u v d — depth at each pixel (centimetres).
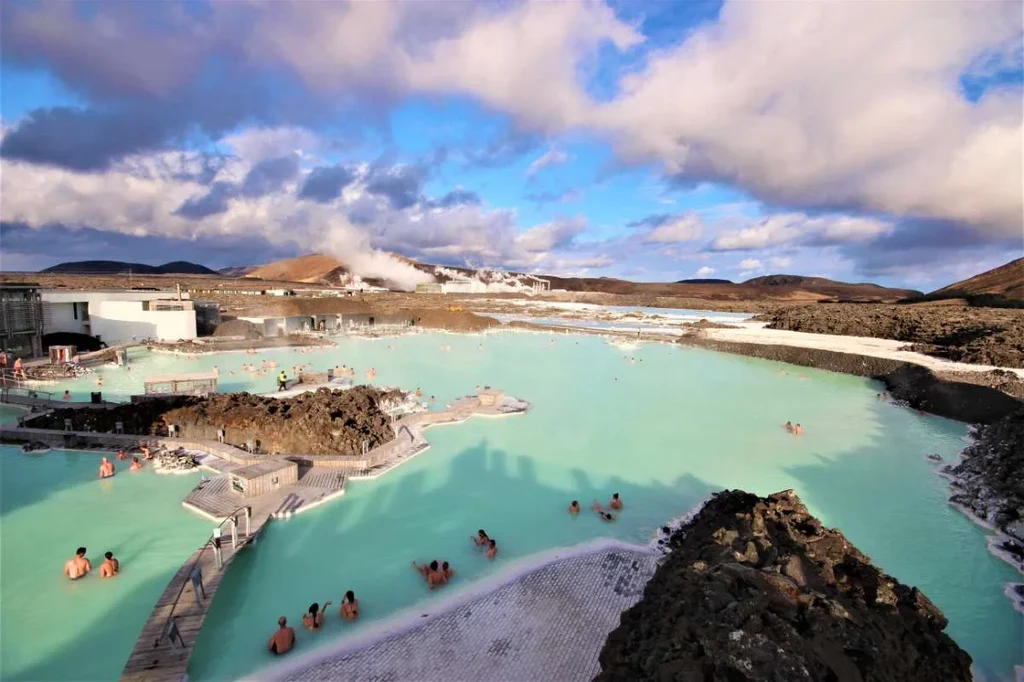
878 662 812
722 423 3145
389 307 9869
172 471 2044
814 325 7519
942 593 1498
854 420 3269
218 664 1112
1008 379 3591
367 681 1061
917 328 6425
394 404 3047
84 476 2016
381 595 1372
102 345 5134
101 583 1359
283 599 1349
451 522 1788
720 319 10238
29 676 1065
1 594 1307
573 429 2927
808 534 1286
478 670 1094
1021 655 1256
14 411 2947
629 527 1795
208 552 1465
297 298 9856
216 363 4634
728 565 1025
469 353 5712
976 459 2441
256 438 2288
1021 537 1745
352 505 1878
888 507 2033
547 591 1386
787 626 834
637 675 854
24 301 4400
